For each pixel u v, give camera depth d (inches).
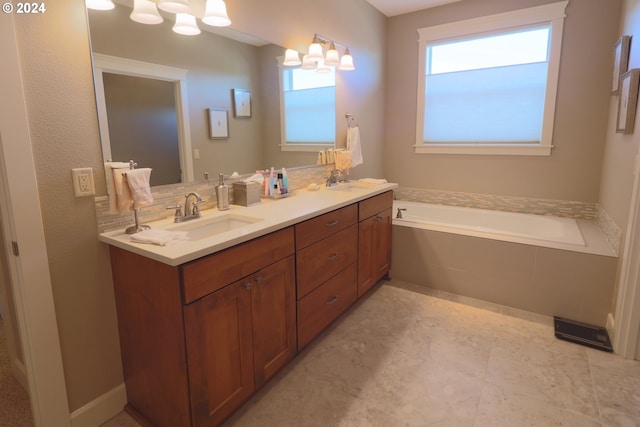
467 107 141.2
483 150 139.8
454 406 68.0
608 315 93.0
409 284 122.7
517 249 103.3
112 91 61.9
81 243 59.6
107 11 60.6
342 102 127.0
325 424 64.3
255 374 66.6
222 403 60.2
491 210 141.3
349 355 84.0
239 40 86.2
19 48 50.3
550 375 76.3
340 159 123.2
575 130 123.0
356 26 130.4
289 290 73.2
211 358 57.3
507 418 65.0
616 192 97.8
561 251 97.1
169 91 71.9
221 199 79.7
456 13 136.6
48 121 54.0
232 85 85.6
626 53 95.9
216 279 56.3
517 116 132.4
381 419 65.2
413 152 155.5
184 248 53.4
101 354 64.2
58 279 57.5
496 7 128.8
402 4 138.2
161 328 56.0
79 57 57.0
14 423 65.6
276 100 98.7
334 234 86.8
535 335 91.6
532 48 126.4
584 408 67.0
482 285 110.3
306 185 113.9
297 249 74.2
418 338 90.7
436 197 153.5
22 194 52.1
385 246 117.6
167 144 72.2
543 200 132.1
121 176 58.8
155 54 68.6
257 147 94.1
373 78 145.6
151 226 67.0
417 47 146.7
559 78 122.6
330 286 87.4
